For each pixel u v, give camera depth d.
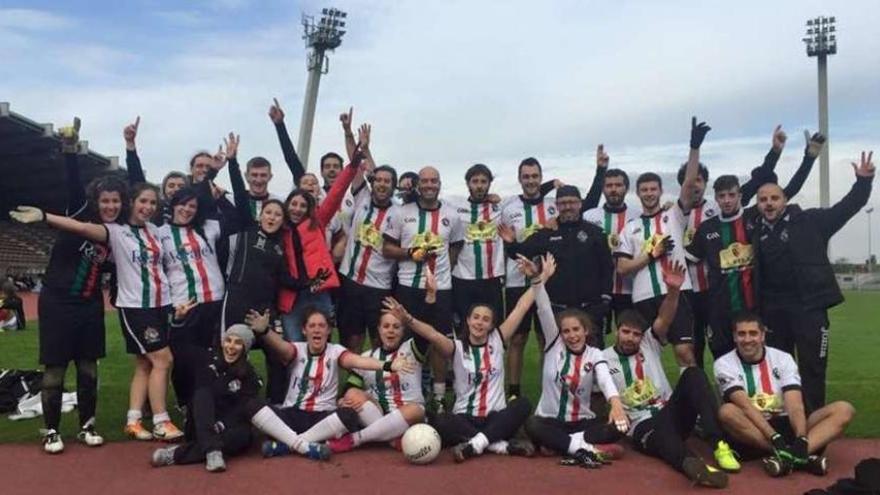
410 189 8.06
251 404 5.82
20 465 5.54
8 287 15.01
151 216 6.55
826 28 48.19
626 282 7.75
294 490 4.99
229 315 6.55
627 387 6.19
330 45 42.50
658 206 7.59
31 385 7.33
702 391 5.63
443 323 7.40
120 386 8.63
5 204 36.34
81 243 6.07
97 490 4.98
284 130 8.23
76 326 6.02
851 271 77.44
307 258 6.93
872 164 6.30
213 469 5.35
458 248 7.71
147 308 6.31
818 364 6.26
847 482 4.69
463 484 5.15
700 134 7.41
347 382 6.33
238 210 7.11
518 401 5.97
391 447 6.07
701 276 7.54
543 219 7.88
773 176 7.58
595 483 5.19
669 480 5.27
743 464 5.67
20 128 27.52
